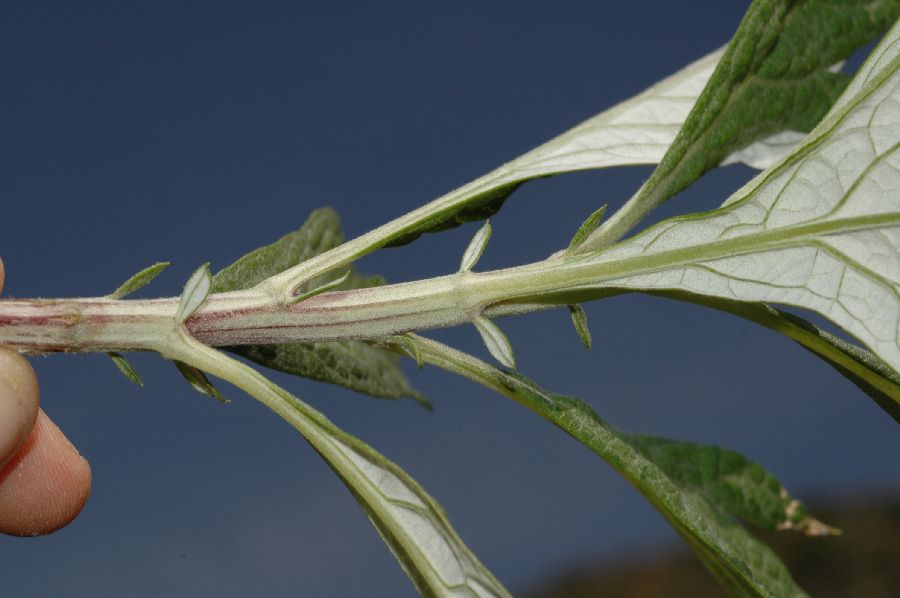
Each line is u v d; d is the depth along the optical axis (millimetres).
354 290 322
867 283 308
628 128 352
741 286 311
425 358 326
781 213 312
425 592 322
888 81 310
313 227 361
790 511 372
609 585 1067
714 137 331
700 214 313
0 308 317
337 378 356
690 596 1035
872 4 348
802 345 324
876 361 319
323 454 317
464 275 320
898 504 1030
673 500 319
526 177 338
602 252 316
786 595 359
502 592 323
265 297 321
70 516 388
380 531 322
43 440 382
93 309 318
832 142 311
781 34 336
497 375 325
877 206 309
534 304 321
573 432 322
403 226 328
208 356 316
